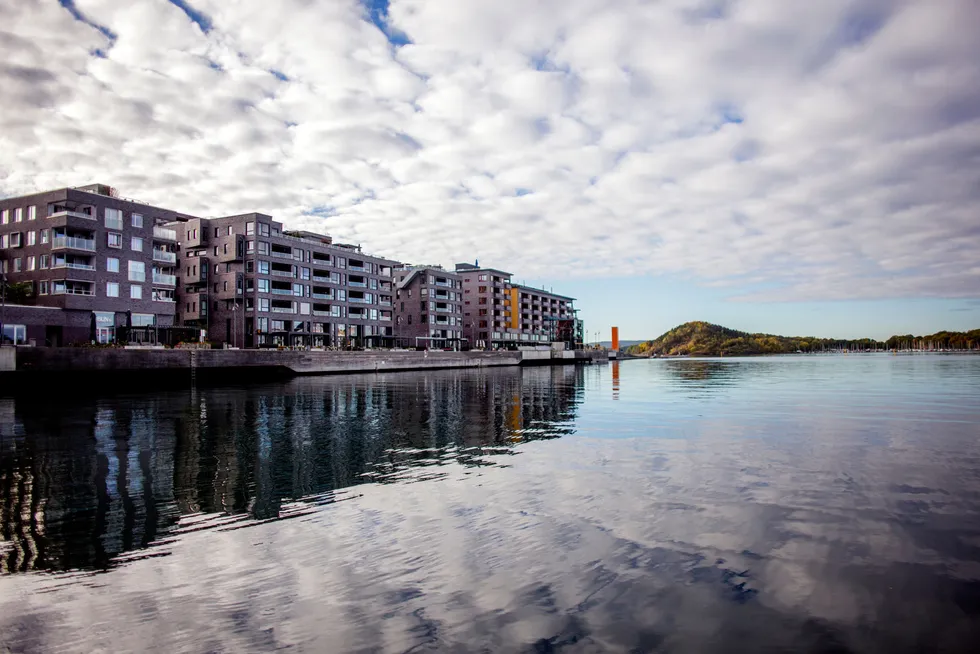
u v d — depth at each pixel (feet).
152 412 109.29
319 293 328.70
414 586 27.78
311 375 246.88
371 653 21.72
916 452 63.87
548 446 69.31
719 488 47.06
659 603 25.75
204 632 23.72
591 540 34.12
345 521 38.58
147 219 238.68
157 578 29.43
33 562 31.96
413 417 101.71
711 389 179.11
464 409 116.37
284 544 34.09
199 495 46.39
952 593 26.84
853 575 28.96
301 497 45.39
